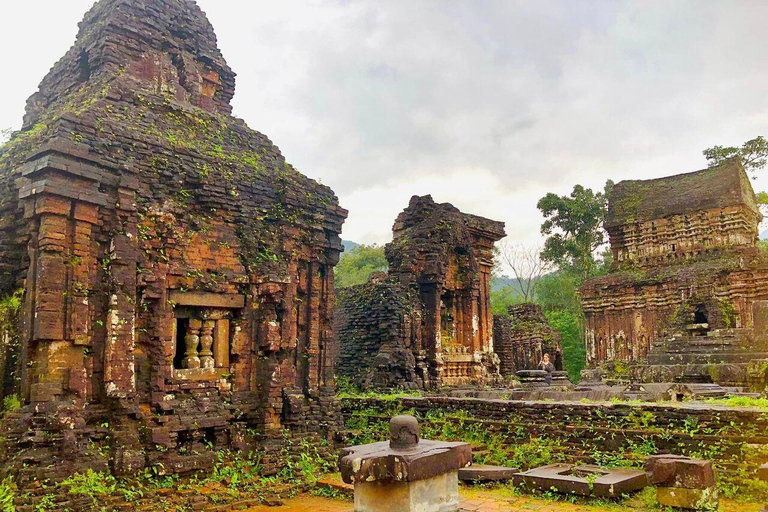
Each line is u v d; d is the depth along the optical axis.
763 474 10.14
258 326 16.41
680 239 39.44
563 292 61.09
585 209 56.19
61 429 11.85
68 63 17.64
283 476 15.04
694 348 27.05
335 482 14.57
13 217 13.72
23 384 12.40
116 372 13.15
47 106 18.38
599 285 39.81
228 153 17.00
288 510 12.90
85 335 12.74
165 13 17.91
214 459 14.40
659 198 41.28
